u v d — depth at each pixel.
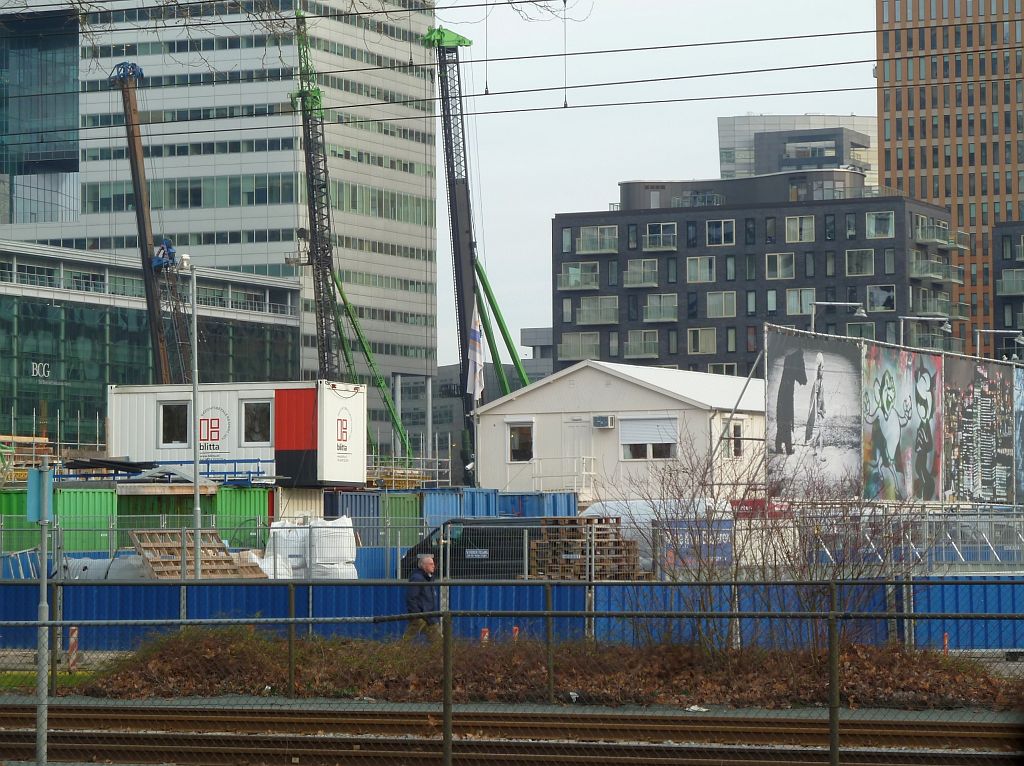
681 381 77.19
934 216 163.50
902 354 58.03
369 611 30.11
